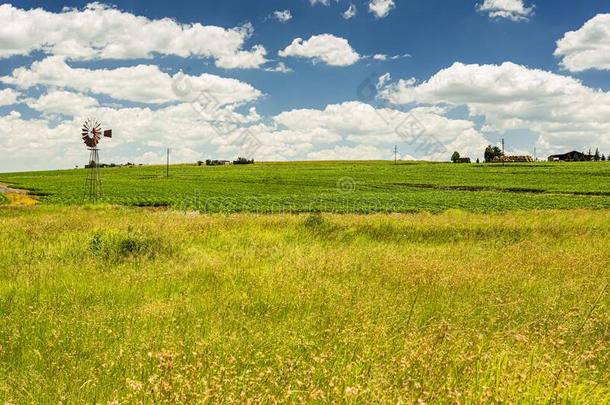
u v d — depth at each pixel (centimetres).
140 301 805
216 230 1738
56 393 425
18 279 933
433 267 1046
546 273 1021
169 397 376
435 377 422
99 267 1092
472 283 925
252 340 568
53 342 569
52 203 4897
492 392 387
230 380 394
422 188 8525
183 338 570
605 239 1622
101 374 469
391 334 582
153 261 1182
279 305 759
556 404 390
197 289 896
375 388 379
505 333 561
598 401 409
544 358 480
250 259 1198
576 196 6328
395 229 1842
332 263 1103
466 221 2098
